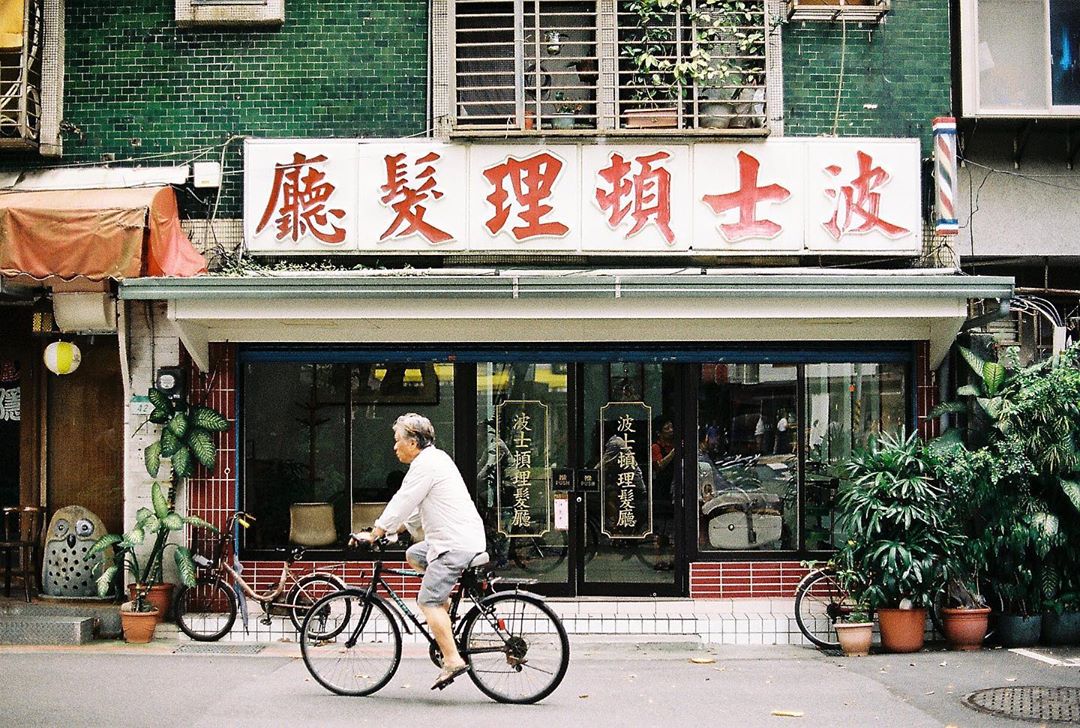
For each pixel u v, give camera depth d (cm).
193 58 1043
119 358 1093
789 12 1045
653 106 1036
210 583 995
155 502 965
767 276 918
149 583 977
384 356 1034
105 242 926
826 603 960
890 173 1009
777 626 970
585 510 1048
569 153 1004
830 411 1045
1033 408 905
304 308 938
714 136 999
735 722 681
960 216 1059
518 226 1000
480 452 1048
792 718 692
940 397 1031
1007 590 938
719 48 1038
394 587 1020
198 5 1039
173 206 994
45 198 957
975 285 922
